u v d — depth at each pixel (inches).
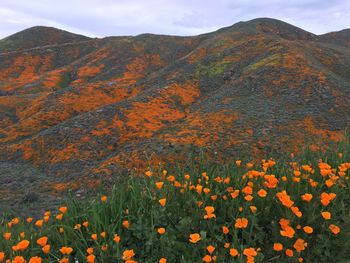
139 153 949.2
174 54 4020.7
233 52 2247.8
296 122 1122.7
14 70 4200.3
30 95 2463.1
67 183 858.1
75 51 4817.9
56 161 1087.0
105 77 3462.1
